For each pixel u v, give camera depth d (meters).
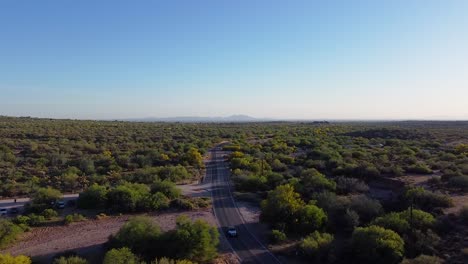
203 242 39.19
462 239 36.53
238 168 88.62
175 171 82.38
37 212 57.78
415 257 34.91
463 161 72.38
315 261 38.66
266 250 42.50
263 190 69.75
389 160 80.94
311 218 46.88
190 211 58.56
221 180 81.88
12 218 54.38
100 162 94.12
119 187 62.56
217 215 56.16
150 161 96.38
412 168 68.56
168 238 40.44
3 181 76.50
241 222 52.66
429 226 39.50
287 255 40.81
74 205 61.88
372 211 47.91
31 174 82.94
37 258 40.72
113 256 34.47
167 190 64.62
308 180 64.19
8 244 44.88
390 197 54.78
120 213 57.28
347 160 80.88
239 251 42.38
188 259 38.28
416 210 42.56
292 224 47.84
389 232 37.62
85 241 45.81
